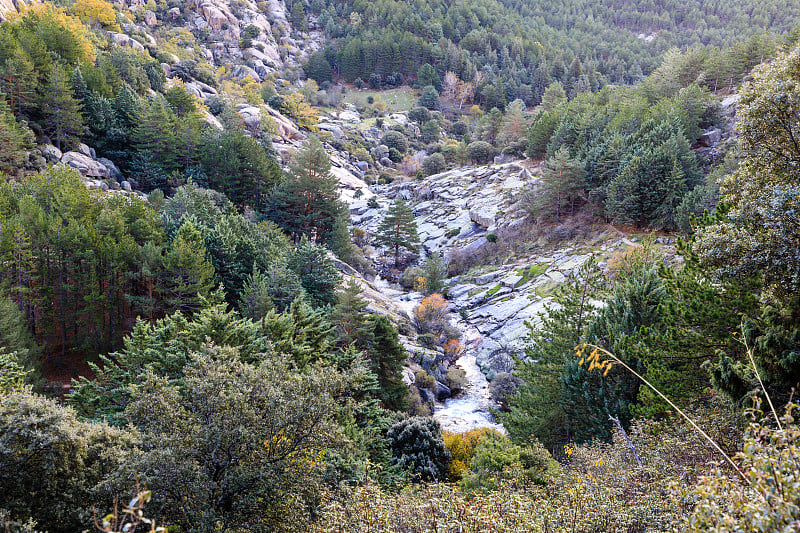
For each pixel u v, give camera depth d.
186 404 13.49
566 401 22.88
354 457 17.50
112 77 82.62
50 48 81.25
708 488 4.73
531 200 76.25
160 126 72.06
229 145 74.06
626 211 61.25
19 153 53.88
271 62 175.50
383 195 117.25
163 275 36.62
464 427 38.78
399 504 11.13
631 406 18.08
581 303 26.62
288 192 70.69
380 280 80.88
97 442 13.02
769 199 13.35
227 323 22.84
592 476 11.81
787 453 4.24
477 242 78.38
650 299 21.53
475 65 188.12
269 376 13.74
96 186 61.00
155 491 11.18
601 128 81.81
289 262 44.28
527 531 8.88
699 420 13.48
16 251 33.41
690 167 59.53
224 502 12.16
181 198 50.81
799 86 13.85
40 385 29.19
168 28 163.50
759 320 14.17
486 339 56.41
